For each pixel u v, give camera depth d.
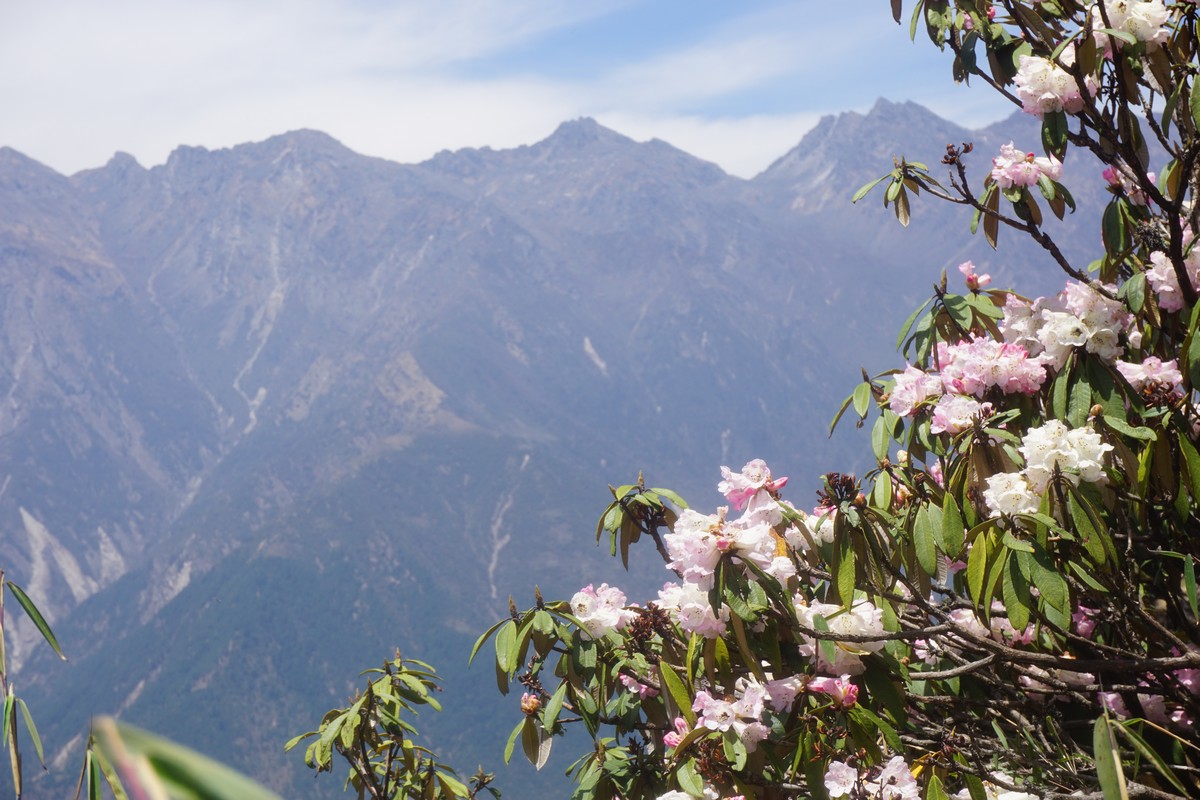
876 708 4.36
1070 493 3.42
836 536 3.91
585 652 4.77
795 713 4.19
